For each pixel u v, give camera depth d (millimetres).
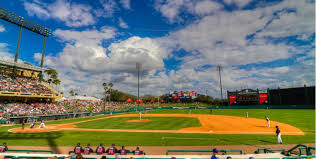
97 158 9984
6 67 53656
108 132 23984
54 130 26594
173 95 119312
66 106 59500
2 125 34000
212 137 19422
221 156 9742
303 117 35062
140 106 98062
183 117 43781
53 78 82750
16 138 20469
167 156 9984
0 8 50062
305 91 57500
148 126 29141
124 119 42625
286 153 10539
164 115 51719
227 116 43688
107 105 83312
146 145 16516
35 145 17047
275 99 64562
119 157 9578
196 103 108250
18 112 41594
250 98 69688
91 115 58656
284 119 33594
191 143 16922
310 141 16500
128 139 19141
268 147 14922
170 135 20984
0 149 11836
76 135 21953
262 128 24844
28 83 56812
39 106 50375
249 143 16438
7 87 47062
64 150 15281
